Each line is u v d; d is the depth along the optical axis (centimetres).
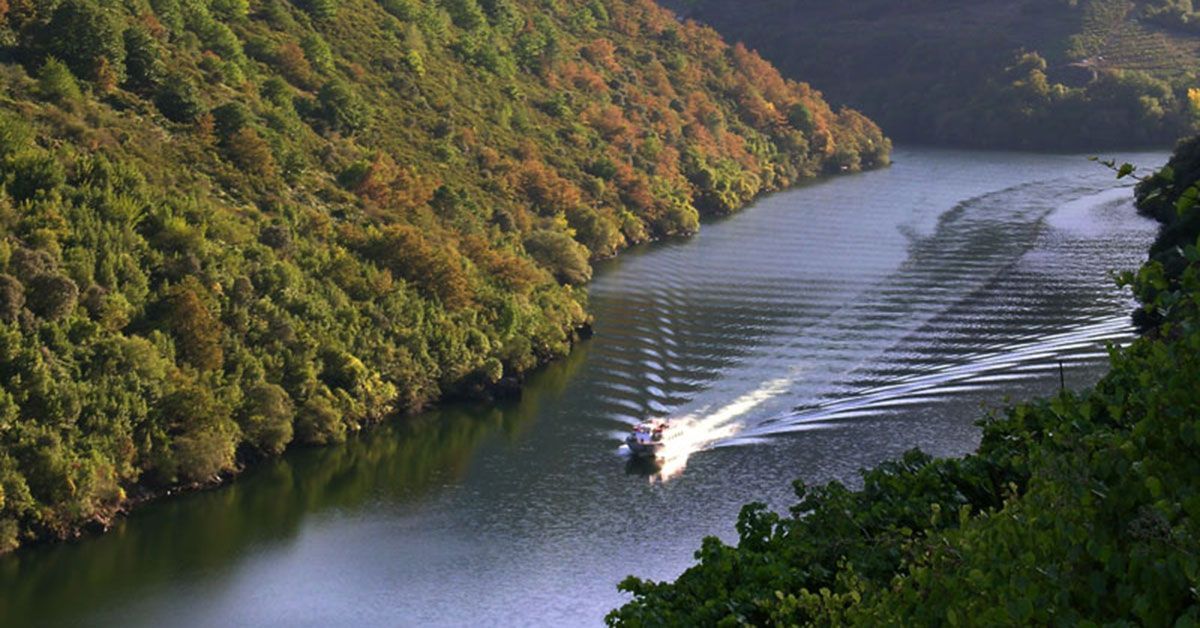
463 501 7950
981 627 1758
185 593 6794
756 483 8075
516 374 10212
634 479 8225
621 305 12256
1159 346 1822
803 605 2667
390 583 6906
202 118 11344
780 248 14750
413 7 16950
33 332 7906
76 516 7381
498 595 6769
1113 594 1681
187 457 8031
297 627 6456
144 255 9012
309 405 8912
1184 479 1702
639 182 16038
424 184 13000
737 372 10156
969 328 10994
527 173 14500
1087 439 1845
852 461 8281
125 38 11575
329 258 10262
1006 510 1895
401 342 9819
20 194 8875
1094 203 16788
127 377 8019
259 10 14900
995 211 16500
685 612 3316
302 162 11812
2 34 11019
